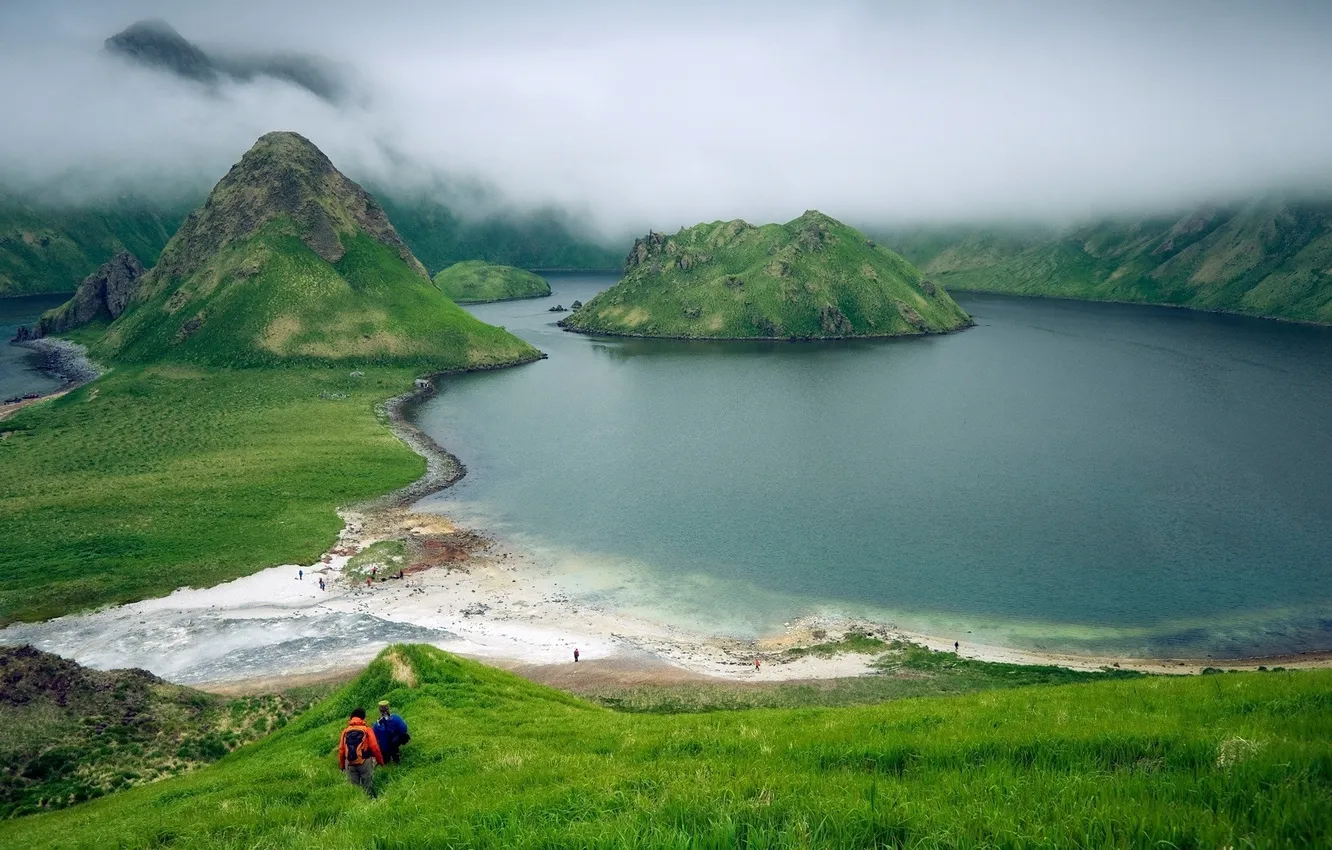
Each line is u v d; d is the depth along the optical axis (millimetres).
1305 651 72250
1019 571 92500
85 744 43844
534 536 105875
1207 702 22031
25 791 39781
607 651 72625
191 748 46094
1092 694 26766
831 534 105938
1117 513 112438
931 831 10016
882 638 75625
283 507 112750
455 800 15766
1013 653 72188
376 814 15883
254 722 50344
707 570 94250
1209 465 136875
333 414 175875
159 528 101125
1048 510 114188
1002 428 170500
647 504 119625
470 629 77625
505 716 29922
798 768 15945
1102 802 10484
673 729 24578
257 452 140000
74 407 177125
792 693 60094
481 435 168000
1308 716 16938
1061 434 163375
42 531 98562
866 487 127438
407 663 36125
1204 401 198125
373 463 137375
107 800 36094
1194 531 104688
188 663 68750
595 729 26094
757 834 10172
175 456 136000
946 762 15547
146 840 18688
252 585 87688
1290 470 132625
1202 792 10625
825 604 84500
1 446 141500
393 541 102688
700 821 11227
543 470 139625
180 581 87375
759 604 84688
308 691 57344
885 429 171750
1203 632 76625
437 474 135375
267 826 17562
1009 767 14258
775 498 122188
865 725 21719
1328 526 105875
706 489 127375
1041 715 21750
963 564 95000
